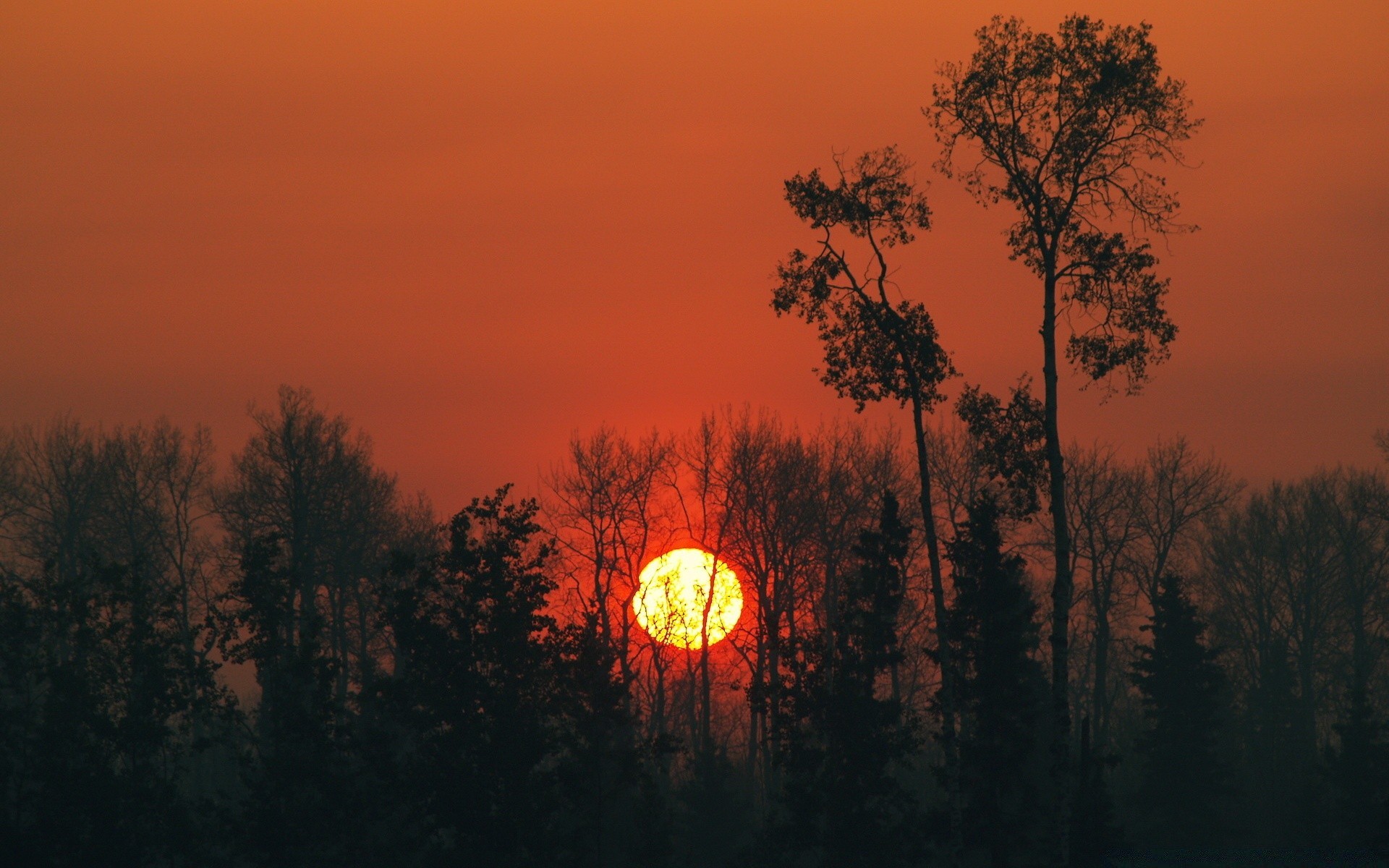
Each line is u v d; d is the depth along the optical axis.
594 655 119.50
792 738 125.25
